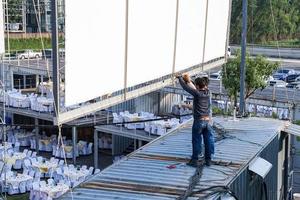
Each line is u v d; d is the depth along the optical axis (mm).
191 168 9469
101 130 26719
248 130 12594
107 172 9297
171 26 13578
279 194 13328
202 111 9453
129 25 10992
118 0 10375
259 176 10516
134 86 11617
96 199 8023
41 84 35125
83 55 9266
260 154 10820
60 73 8875
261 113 27719
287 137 14062
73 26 8883
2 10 13195
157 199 8031
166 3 13078
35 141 30000
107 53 10117
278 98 30391
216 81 38188
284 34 68562
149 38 12164
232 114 14961
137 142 27703
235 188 9156
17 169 25125
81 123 26484
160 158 10102
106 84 10164
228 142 11352
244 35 15508
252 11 63500
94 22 9547
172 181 8805
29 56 38406
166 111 32312
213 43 17375
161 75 13117
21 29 42188
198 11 15578
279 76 43375
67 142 29547
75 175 21578
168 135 12023
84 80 9352
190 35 15086
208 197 8023
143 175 9109
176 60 14117
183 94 30828
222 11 18000
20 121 32469
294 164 18734
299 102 28484
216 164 9727
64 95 8852
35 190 20312
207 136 9570
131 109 30094
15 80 40281
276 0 67250
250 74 26781
